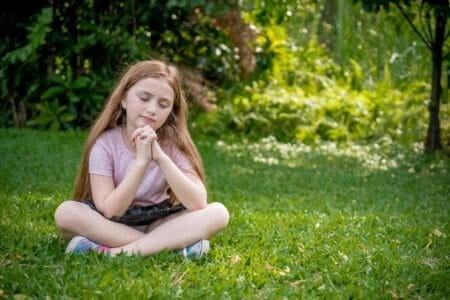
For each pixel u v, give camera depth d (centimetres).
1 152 655
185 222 333
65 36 884
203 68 998
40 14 853
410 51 1069
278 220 428
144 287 280
